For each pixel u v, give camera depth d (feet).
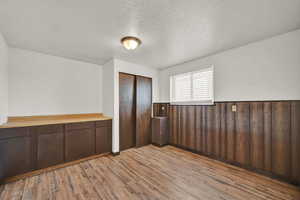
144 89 12.54
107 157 9.71
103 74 11.88
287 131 6.54
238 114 8.20
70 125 8.49
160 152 10.73
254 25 6.05
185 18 5.55
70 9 4.96
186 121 11.20
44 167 7.49
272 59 7.03
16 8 4.86
